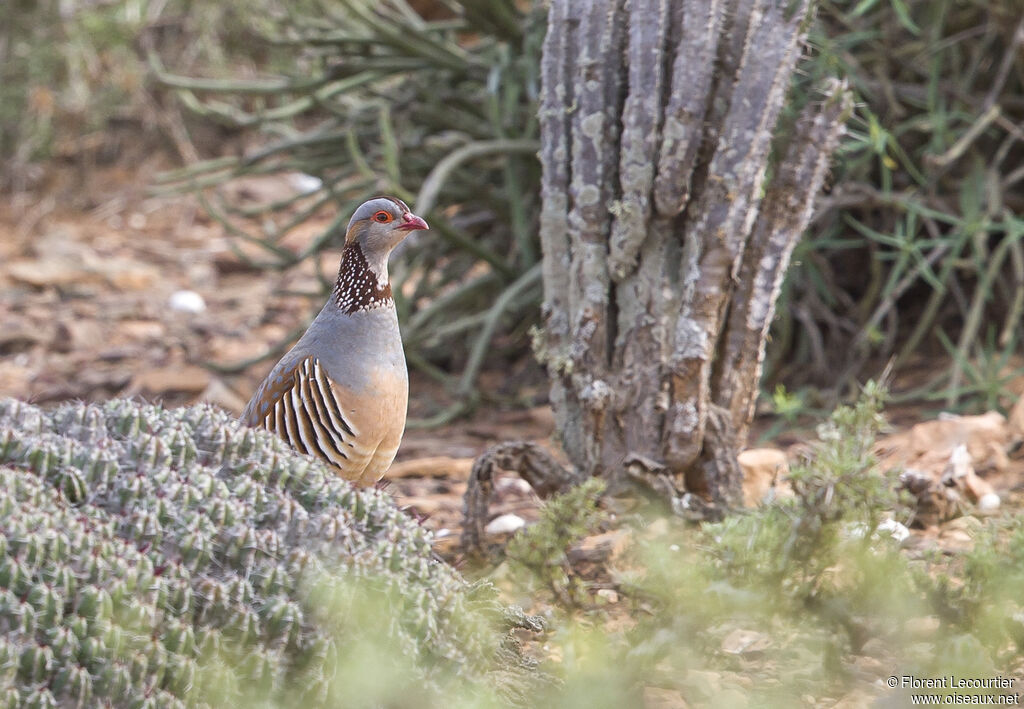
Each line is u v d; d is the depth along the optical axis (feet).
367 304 28.40
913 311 55.88
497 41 58.80
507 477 42.47
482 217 63.31
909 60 52.85
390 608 19.60
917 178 48.24
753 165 32.04
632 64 32.04
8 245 92.48
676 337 32.96
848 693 22.97
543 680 22.67
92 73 103.04
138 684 17.72
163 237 96.07
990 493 35.94
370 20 58.54
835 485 21.83
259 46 105.29
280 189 103.71
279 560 19.33
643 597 24.13
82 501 19.27
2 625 17.02
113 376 63.21
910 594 22.11
